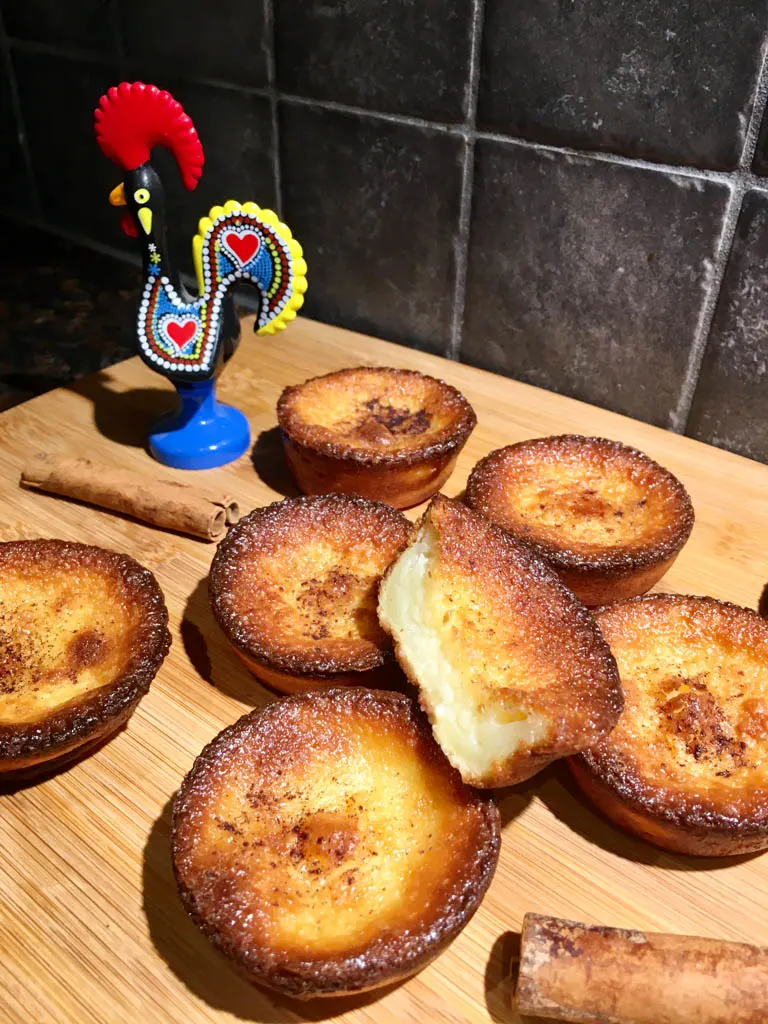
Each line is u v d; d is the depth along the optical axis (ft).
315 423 4.15
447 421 4.14
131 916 2.50
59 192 6.72
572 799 2.89
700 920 2.55
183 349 4.01
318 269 5.41
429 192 4.64
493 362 4.98
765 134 3.56
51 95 6.15
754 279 3.88
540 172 4.22
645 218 4.03
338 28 4.46
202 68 5.15
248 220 3.81
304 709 2.72
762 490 4.13
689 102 3.67
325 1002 2.33
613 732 2.77
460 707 2.61
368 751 2.71
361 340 5.35
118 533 3.93
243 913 2.24
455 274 4.82
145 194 3.69
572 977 2.21
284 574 3.38
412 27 4.22
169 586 3.65
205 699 3.18
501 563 3.01
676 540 3.44
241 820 2.53
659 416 4.53
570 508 3.71
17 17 5.94
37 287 6.41
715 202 3.81
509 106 4.14
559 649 2.75
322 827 2.53
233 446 4.35
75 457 4.20
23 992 2.33
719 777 2.70
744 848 2.61
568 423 4.57
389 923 2.27
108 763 2.94
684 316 4.16
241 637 3.02
